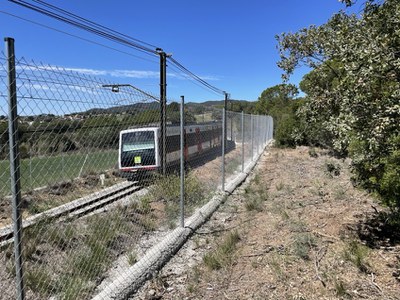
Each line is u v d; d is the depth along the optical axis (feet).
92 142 13.61
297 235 18.30
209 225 21.59
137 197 24.91
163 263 15.94
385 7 13.03
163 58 35.76
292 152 63.16
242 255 16.48
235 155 54.80
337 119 13.42
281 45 19.89
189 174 29.84
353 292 12.72
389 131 12.53
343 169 38.37
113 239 18.51
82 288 13.51
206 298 12.92
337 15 17.74
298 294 12.75
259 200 26.55
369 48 12.06
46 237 17.03
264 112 143.02
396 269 14.30
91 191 21.58
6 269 14.51
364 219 20.54
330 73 18.07
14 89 8.54
